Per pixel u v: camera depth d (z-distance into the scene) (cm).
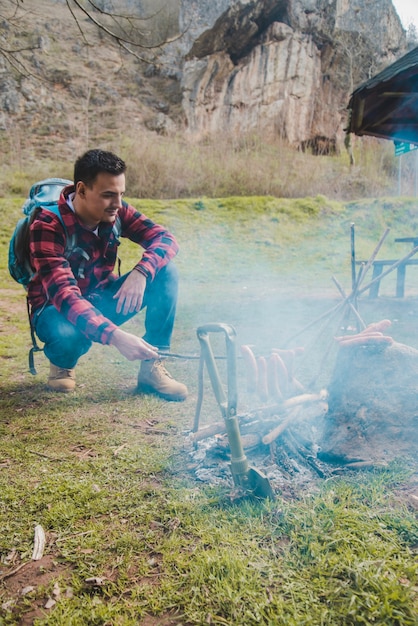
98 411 316
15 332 584
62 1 2697
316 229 1386
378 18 2511
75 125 2189
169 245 330
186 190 1625
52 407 323
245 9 2244
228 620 142
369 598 143
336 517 181
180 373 407
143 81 2473
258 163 1756
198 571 159
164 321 339
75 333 334
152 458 244
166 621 144
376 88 527
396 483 209
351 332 496
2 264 1064
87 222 289
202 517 189
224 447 234
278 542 175
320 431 252
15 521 193
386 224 1398
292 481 215
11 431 283
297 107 2341
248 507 191
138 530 185
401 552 164
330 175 1766
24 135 2100
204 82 2338
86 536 182
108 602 150
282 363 231
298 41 2330
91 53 2492
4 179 1638
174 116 2395
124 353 240
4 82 2194
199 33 2309
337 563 159
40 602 153
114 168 263
